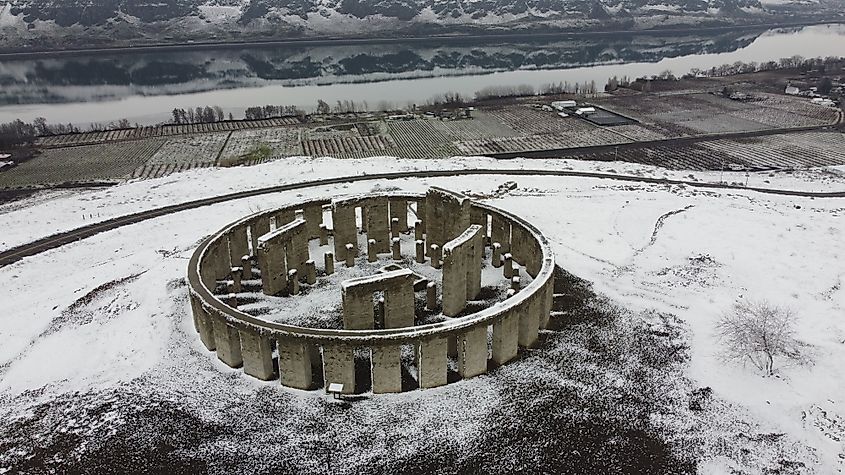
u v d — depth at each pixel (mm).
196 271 50406
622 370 45375
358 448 38406
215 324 44656
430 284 52625
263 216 62094
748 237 67562
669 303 54469
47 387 44781
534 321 47625
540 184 90875
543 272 48688
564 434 39500
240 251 60500
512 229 59938
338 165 104625
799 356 46344
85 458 38125
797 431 39594
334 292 56094
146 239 73125
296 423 40250
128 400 42719
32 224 80062
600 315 52438
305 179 95938
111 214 82500
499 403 41938
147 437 39531
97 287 59688
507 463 37375
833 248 64250
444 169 100938
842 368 45062
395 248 62406
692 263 61781
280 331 41281
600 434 39531
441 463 37375
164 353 47312
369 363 45750
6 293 61250
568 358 46625
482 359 44375
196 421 40688
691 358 46719
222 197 88188
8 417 41906
